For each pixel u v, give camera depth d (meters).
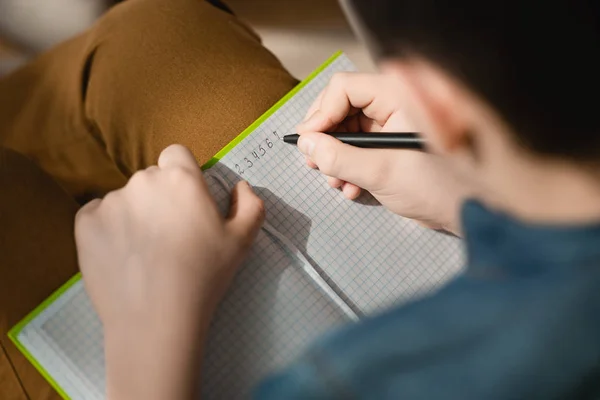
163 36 0.75
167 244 0.50
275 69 0.74
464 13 0.29
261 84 0.72
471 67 0.30
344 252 0.59
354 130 0.63
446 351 0.34
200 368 0.49
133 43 0.75
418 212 0.59
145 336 0.48
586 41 0.29
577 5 0.28
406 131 0.59
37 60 0.84
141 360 0.48
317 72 0.63
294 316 0.54
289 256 0.56
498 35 0.29
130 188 0.53
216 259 0.51
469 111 0.32
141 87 0.73
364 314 0.58
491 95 0.30
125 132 0.74
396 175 0.57
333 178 0.59
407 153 0.56
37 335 0.52
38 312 0.52
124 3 0.79
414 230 0.61
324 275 0.58
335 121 0.60
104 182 0.84
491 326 0.33
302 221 0.58
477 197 0.38
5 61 0.99
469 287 0.35
